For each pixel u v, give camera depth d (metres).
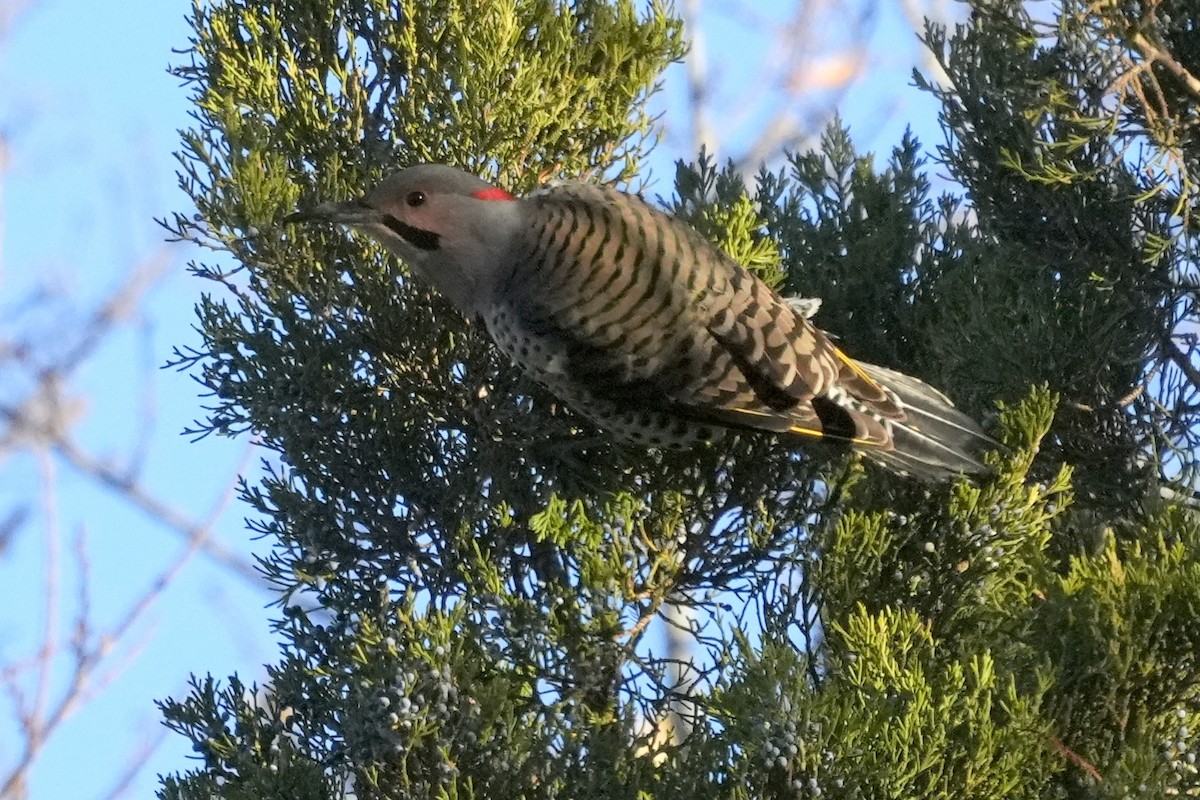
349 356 8.25
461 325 8.60
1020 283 8.58
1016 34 8.12
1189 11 8.01
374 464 8.31
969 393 8.81
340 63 8.46
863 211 9.29
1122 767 6.90
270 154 8.14
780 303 8.46
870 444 7.99
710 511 8.38
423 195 8.12
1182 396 8.65
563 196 8.51
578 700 7.74
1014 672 7.27
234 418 8.30
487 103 8.23
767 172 9.38
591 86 8.58
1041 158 8.12
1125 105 8.20
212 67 8.39
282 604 8.35
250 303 8.28
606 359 8.21
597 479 8.38
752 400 8.20
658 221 8.46
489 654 7.77
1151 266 8.40
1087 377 8.40
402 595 8.32
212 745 7.80
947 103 8.78
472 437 8.48
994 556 7.66
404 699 7.22
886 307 9.14
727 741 6.96
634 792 7.14
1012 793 6.93
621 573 7.89
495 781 7.32
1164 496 8.76
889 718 6.76
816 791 6.74
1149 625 7.03
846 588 7.58
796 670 6.79
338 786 7.65
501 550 8.28
